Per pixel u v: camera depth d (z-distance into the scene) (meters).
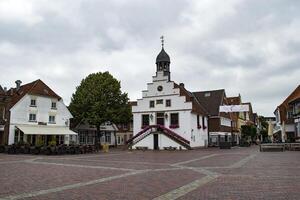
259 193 10.13
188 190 10.84
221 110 53.62
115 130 64.25
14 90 50.28
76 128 56.44
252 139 73.56
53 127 48.75
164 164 20.86
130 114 55.28
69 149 35.34
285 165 18.62
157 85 51.16
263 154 30.23
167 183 12.46
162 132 48.16
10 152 36.38
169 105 49.69
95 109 50.88
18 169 17.97
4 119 44.53
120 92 54.25
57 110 50.12
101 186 11.84
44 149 34.09
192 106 48.34
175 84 51.09
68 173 15.98
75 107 53.59
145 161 23.67
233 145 59.69
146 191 10.73
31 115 46.19
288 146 37.69
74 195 10.09
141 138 49.62
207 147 54.62
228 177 13.98
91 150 39.16
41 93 47.78
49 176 14.79
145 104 51.78
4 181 13.18
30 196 9.96
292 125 55.38
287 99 56.75
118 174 15.50
